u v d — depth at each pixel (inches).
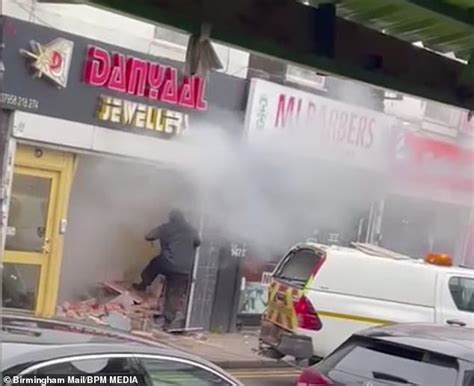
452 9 230.1
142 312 823.1
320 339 698.8
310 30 247.3
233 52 846.5
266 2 237.5
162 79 792.3
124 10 209.5
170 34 805.9
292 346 695.1
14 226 733.9
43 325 278.1
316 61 248.2
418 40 264.1
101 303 811.4
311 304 700.0
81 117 748.0
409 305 722.2
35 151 737.0
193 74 225.8
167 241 832.3
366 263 719.7
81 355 252.4
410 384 378.3
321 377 401.4
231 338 872.9
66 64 729.6
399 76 268.4
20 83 703.7
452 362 376.2
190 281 857.5
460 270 748.6
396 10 240.4
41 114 722.2
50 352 246.5
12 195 729.6
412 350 390.0
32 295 757.3
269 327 730.8
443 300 729.0
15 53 697.0
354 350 408.8
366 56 260.4
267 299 825.5
